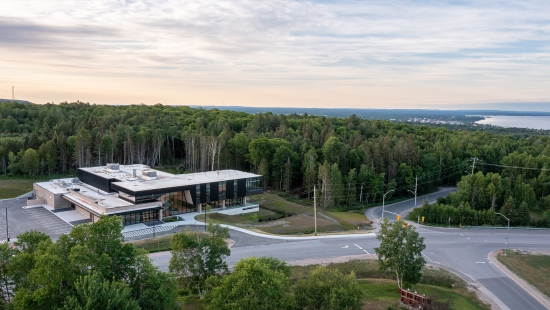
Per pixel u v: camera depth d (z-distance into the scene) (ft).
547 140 605.31
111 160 466.29
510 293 183.52
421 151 468.34
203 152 446.19
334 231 284.00
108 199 298.56
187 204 312.29
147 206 282.36
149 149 504.02
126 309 104.73
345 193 370.94
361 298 134.51
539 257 232.53
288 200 382.01
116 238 126.31
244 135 467.93
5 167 419.95
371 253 231.30
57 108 628.28
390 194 400.06
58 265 110.11
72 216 296.30
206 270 157.17
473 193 347.56
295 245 243.40
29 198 347.36
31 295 106.73
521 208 313.53
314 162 410.52
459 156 499.92
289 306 128.47
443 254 234.38
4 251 125.08
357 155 424.46
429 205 322.55
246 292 122.21
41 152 423.64
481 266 216.13
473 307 167.22
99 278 107.45
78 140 424.87
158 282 121.80
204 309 145.79
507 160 455.63
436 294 175.94
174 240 157.48
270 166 426.10
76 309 99.25
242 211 329.72
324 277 135.54
